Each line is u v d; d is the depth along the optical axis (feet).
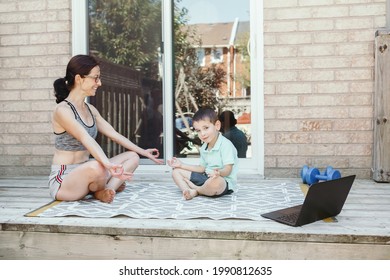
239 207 7.58
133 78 11.51
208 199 8.26
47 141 11.47
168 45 11.22
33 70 11.44
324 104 10.41
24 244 6.81
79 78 8.21
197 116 8.43
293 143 10.57
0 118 11.68
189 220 6.81
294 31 10.41
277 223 6.63
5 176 11.48
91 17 11.49
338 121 10.39
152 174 11.23
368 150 10.34
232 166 8.43
